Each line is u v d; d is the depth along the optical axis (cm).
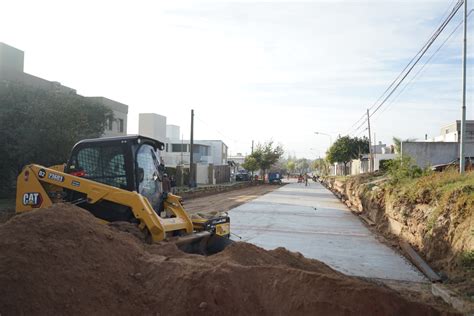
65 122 1958
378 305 473
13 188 2244
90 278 485
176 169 4041
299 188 5003
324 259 1084
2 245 485
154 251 606
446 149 2970
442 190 1203
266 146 6912
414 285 844
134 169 766
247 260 608
